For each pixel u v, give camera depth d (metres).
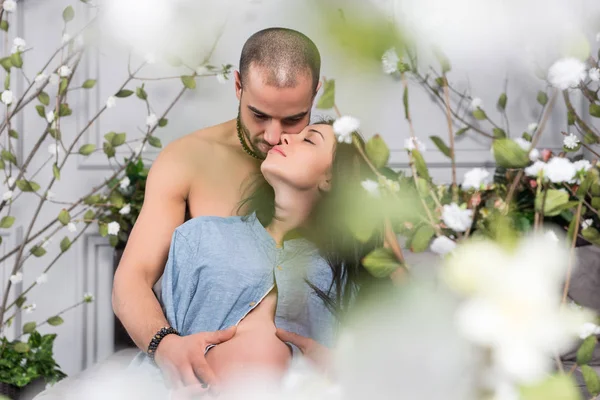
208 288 1.19
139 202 2.78
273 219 1.19
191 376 0.95
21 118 3.02
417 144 0.37
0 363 2.47
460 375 0.21
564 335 0.18
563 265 0.19
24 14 3.02
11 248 3.01
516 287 0.19
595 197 0.36
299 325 0.74
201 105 2.93
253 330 1.06
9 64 2.57
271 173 0.75
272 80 1.20
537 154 0.31
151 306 1.27
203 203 1.52
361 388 0.23
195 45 0.76
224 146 1.62
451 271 0.20
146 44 2.58
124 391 0.51
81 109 3.01
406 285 0.24
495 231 0.24
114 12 2.55
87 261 3.02
